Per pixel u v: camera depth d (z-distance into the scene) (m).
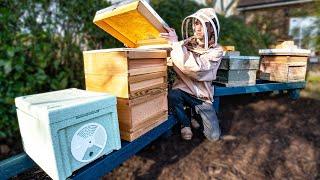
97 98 1.25
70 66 2.97
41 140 1.12
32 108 1.12
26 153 1.34
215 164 1.89
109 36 3.30
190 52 1.90
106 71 1.49
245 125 2.64
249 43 5.04
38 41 2.62
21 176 1.73
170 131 2.26
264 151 2.11
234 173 1.79
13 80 2.44
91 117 1.20
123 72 1.40
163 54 1.73
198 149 2.10
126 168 1.82
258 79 3.52
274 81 3.30
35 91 2.61
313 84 4.05
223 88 2.58
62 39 2.87
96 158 1.26
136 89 1.48
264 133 2.45
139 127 1.55
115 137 1.36
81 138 1.17
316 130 2.51
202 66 1.85
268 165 1.90
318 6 4.67
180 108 2.13
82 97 1.29
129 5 1.61
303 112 3.00
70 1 2.83
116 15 1.73
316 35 4.65
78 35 3.01
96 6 3.10
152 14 1.67
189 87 2.13
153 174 1.76
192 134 2.30
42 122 1.06
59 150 1.07
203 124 2.21
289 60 3.13
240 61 2.67
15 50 2.36
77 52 3.01
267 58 3.38
